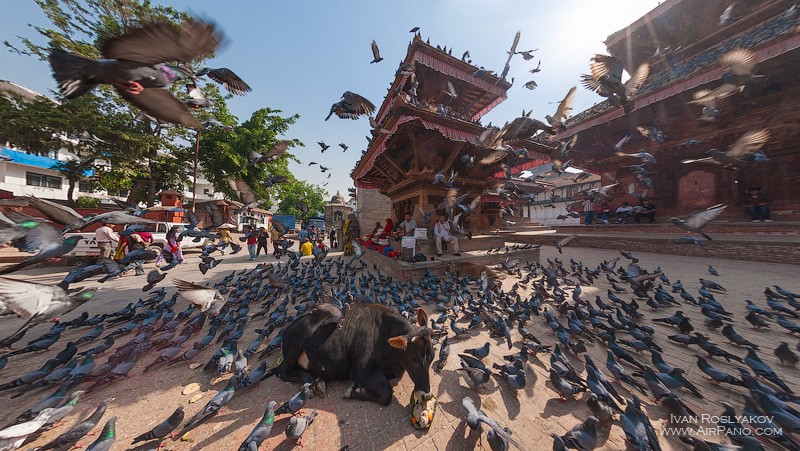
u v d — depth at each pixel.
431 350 3.22
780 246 10.25
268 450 2.71
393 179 15.02
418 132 11.31
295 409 2.95
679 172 16.05
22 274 11.13
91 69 2.12
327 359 3.62
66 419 3.12
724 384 3.53
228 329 5.06
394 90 13.52
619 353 3.96
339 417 3.13
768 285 7.50
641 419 2.62
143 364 4.29
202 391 3.62
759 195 13.17
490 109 16.42
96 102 18.59
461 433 2.91
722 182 14.39
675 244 13.21
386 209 22.42
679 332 4.93
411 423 3.03
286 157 30.19
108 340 4.48
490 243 12.82
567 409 3.25
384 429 2.96
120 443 2.77
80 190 32.06
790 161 12.54
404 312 5.68
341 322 3.78
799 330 4.40
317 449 2.72
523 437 2.85
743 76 6.12
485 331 5.45
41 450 2.50
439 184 12.13
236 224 31.03
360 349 3.64
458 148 11.55
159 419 3.12
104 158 19.20
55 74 2.07
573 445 2.63
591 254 14.55
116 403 3.36
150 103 2.62
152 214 20.20
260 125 28.14
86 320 5.23
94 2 17.88
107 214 3.92
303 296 7.99
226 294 7.34
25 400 3.42
